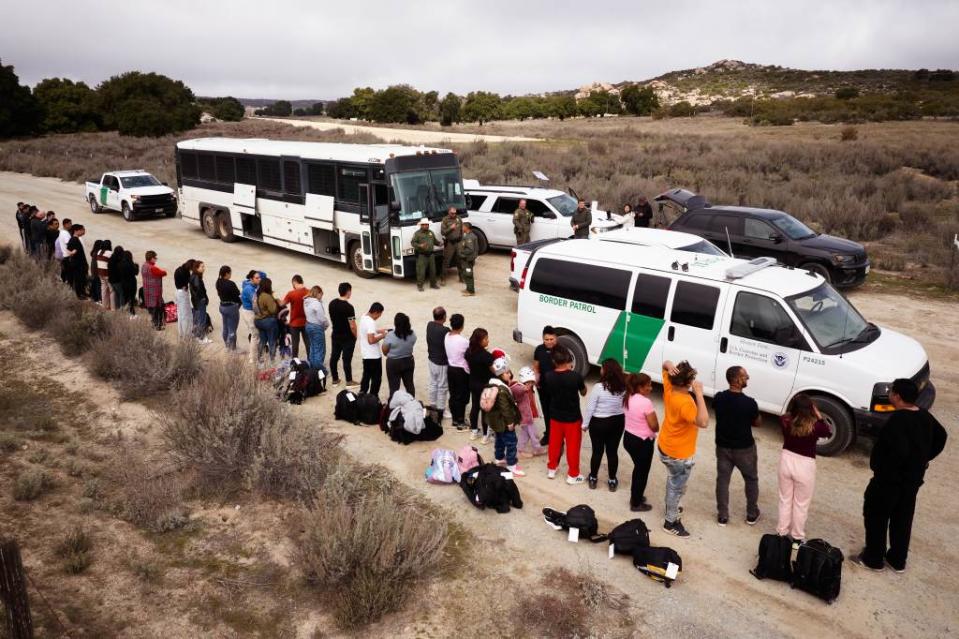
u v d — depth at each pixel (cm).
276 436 756
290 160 1806
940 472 782
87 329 1204
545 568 620
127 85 7262
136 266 1367
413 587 591
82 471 783
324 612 564
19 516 693
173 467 784
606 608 567
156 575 607
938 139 4191
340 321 1008
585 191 2581
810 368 812
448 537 654
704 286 896
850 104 7531
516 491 719
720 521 688
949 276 1506
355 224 1653
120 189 2545
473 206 1980
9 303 1406
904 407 588
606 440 732
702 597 582
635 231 1260
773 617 557
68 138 6519
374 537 603
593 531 660
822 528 680
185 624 549
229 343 1176
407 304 1480
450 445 864
